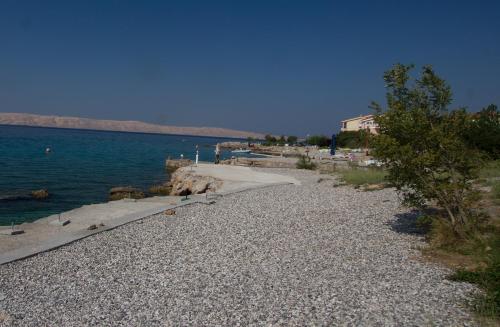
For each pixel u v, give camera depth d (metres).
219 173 31.23
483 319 6.68
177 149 96.94
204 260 10.30
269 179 28.94
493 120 23.77
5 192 25.66
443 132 10.62
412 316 6.86
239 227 13.98
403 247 11.03
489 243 9.81
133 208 17.72
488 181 16.72
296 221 14.77
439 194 10.76
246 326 6.65
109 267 9.80
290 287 8.33
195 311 7.25
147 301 7.74
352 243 11.60
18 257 10.24
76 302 7.76
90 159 53.25
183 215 16.12
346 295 7.84
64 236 12.41
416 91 11.30
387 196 18.62
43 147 72.25
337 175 30.50
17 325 6.83
